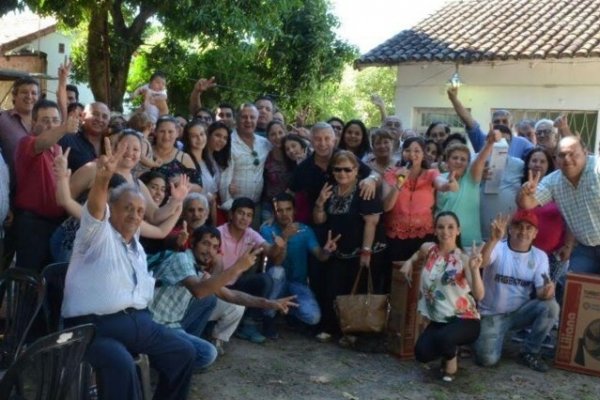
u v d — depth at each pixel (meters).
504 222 4.95
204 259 4.71
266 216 6.30
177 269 4.33
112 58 13.12
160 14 12.16
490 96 13.24
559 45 12.31
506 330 5.34
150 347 3.77
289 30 17.56
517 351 5.70
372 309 5.38
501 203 5.91
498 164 5.92
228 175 6.16
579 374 5.21
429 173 5.59
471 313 4.88
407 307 5.30
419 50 13.55
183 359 3.87
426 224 5.53
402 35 14.61
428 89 13.85
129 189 3.76
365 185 5.41
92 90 12.95
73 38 18.64
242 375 4.89
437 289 4.89
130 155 4.48
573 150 5.12
